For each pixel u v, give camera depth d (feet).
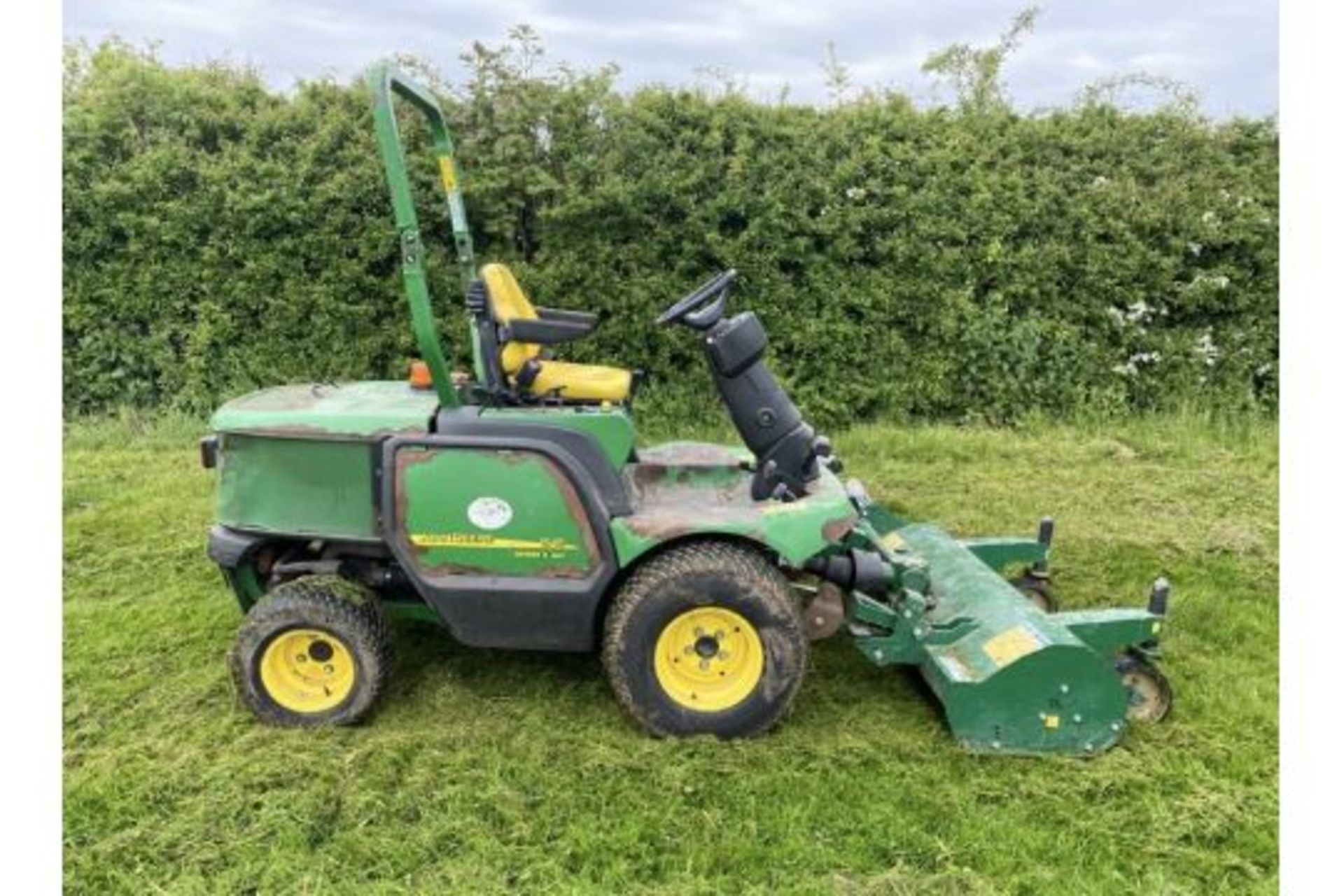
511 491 10.58
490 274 12.89
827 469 12.73
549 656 12.82
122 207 22.11
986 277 23.03
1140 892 8.63
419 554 10.78
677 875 8.81
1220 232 22.91
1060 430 23.02
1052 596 13.98
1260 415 23.63
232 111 21.85
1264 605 14.67
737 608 10.42
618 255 22.04
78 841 9.30
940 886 8.64
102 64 22.75
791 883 8.73
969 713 10.47
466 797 9.81
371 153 21.67
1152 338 23.40
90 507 18.40
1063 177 22.70
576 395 12.33
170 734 11.00
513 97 21.44
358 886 8.68
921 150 22.57
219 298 22.54
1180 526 17.72
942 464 21.04
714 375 11.87
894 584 11.63
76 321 22.63
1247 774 10.25
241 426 11.02
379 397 11.76
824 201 22.21
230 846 9.16
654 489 11.93
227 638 13.38
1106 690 10.39
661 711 10.66
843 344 22.86
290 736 10.79
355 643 10.80
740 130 21.83
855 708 11.52
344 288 22.12
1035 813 9.66
